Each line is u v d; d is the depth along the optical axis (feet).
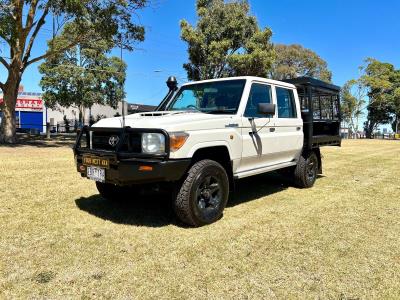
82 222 15.34
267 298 9.68
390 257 12.41
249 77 18.45
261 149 18.65
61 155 39.55
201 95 19.19
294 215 17.16
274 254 12.46
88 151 15.35
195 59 76.59
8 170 27.27
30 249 12.37
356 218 16.83
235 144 16.72
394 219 16.78
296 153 22.70
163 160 13.70
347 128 171.73
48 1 52.06
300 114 22.84
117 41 57.62
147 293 9.78
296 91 22.70
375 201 20.35
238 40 75.56
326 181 26.99
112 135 14.82
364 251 12.87
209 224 15.47
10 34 49.80
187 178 14.61
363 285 10.46
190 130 14.65
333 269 11.43
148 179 13.87
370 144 86.17
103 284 10.19
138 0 54.70
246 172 17.99
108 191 18.21
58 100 106.42
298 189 23.61
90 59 105.50
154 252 12.39
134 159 13.92
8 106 57.41
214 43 72.59
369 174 30.81
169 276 10.74
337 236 14.33
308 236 14.26
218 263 11.66
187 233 14.29
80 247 12.65
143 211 17.13
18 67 55.93
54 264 11.31
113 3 54.08
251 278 10.73
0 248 12.38
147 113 17.03
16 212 16.42
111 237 13.67
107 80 107.34
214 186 15.61
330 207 18.84
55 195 19.71
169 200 19.08
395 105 189.26
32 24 54.44
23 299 9.34
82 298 9.47
